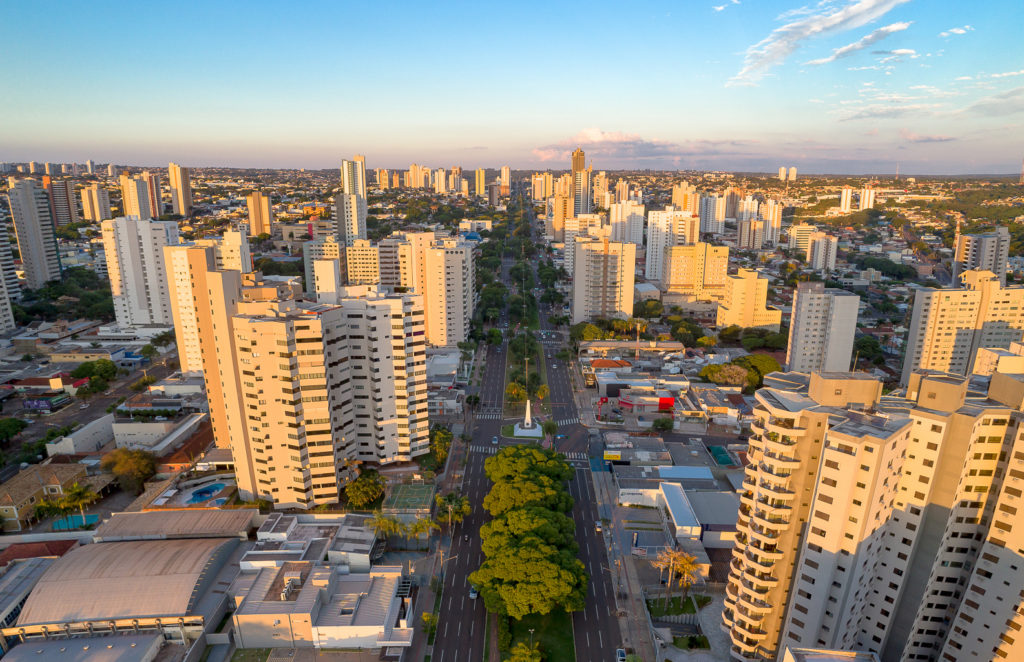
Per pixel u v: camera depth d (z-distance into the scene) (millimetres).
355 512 181750
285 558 158250
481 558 173125
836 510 111375
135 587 143750
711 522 181750
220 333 173250
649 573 167250
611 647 141000
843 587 113688
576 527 189250
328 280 190000
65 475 191875
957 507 118000
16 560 161000
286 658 136625
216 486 195875
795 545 124062
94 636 138000
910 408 118438
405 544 176875
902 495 119312
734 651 135625
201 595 147625
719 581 163875
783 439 122062
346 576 157000
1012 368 134375
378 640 137000
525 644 139250
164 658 135250
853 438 107312
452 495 188875
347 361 191125
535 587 138750
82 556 154625
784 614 128125
